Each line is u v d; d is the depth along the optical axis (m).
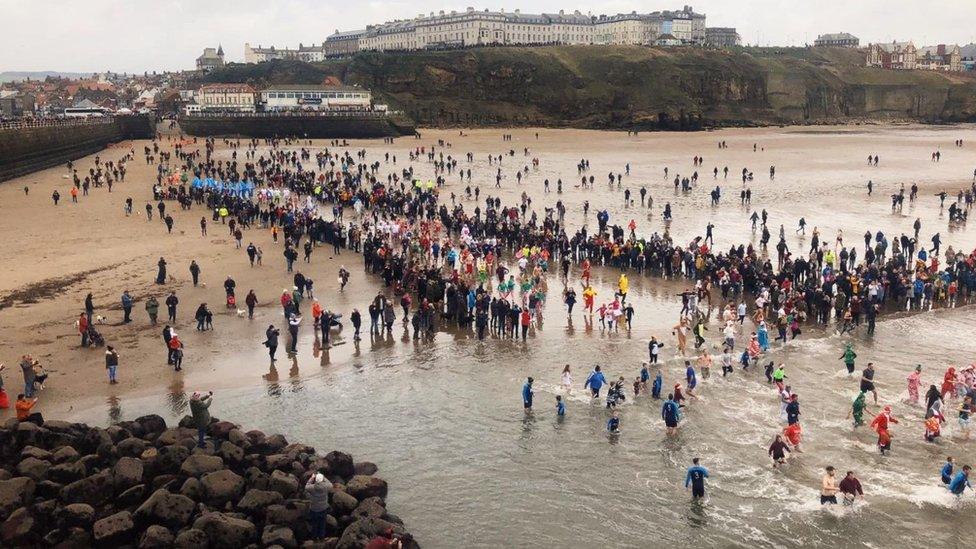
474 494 24.42
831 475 23.56
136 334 38.00
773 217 72.06
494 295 46.56
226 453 24.09
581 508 23.67
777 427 29.05
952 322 42.34
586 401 31.38
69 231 62.53
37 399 29.86
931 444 27.78
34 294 44.16
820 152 142.25
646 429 28.89
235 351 36.16
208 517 20.48
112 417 28.55
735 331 40.38
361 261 54.38
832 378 33.94
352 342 38.22
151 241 59.25
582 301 45.69
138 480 22.47
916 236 60.09
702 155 135.12
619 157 130.50
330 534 21.42
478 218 64.12
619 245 53.84
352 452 27.00
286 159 116.56
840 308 42.31
